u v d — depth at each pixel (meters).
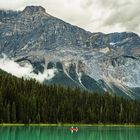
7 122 178.62
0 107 178.12
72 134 149.00
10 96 185.75
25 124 184.88
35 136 129.50
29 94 198.62
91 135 147.62
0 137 118.12
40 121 194.25
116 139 135.38
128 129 198.12
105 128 199.12
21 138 120.44
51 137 131.00
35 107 191.62
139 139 137.25
